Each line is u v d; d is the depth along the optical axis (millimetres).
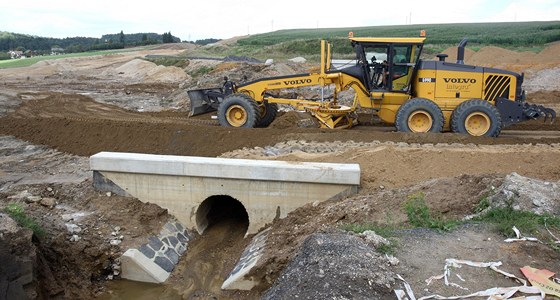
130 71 47594
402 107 14328
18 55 97125
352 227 8836
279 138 14656
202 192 12359
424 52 47969
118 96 30234
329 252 7488
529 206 8594
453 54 40188
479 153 12500
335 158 12953
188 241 12438
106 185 12961
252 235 12281
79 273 10602
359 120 17859
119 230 11773
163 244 11828
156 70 44281
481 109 13992
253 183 11977
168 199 12641
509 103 14336
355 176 11461
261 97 16750
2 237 8734
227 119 16469
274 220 12086
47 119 18328
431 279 6852
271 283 9680
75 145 16797
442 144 13438
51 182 13633
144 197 12781
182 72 43562
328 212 10672
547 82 29250
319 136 14461
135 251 11133
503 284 6688
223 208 14523
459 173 12062
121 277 11039
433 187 10117
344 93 22906
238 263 10969
